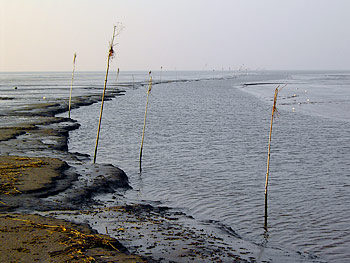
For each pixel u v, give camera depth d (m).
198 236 16.94
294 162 32.72
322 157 34.44
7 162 28.12
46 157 31.55
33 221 16.77
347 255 15.86
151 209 21.02
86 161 32.94
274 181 27.09
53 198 21.19
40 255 13.32
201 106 84.06
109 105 85.25
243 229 18.70
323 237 17.67
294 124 55.41
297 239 17.47
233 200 23.08
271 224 19.28
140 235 16.47
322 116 63.38
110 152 37.38
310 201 22.75
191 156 35.53
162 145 40.97
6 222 16.45
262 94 114.88
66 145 39.06
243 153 36.62
